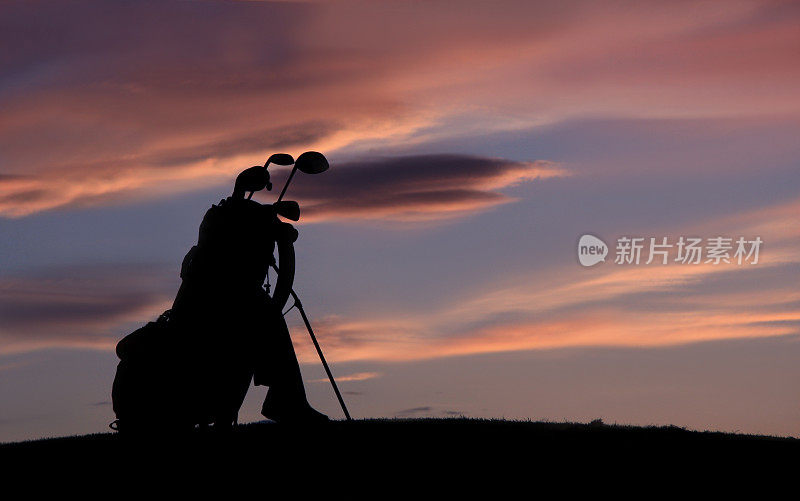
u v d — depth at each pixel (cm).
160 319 1220
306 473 1134
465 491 1079
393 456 1207
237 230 1218
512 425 1433
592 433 1383
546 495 1075
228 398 1202
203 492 1065
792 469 1202
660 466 1204
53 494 1080
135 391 1176
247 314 1210
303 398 1249
